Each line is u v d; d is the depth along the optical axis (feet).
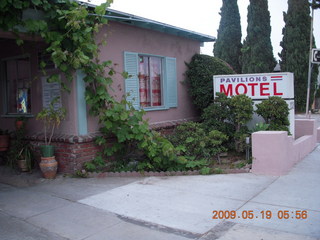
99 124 25.18
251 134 24.95
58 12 20.43
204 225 14.93
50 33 21.20
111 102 23.70
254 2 94.73
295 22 91.91
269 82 29.50
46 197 19.67
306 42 91.61
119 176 23.75
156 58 31.40
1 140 27.55
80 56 21.13
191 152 26.11
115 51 26.66
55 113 23.34
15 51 27.68
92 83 23.90
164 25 29.40
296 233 13.80
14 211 17.61
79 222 15.84
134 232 14.52
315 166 25.34
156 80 31.42
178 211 16.67
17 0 19.08
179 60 33.86
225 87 30.89
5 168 27.73
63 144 24.18
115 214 16.63
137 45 28.76
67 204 18.34
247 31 96.84
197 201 17.98
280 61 100.17
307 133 33.24
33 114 26.66
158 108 30.83
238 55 100.22
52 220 16.19
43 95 25.62
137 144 24.98
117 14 25.29
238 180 21.70
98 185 21.70
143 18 27.12
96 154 24.81
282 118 27.37
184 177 23.02
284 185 20.36
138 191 20.10
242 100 27.22
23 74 27.89
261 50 94.12
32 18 21.07
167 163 24.36
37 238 14.37
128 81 27.66
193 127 27.86
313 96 93.56
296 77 92.22
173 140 26.61
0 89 29.71
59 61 21.18
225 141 28.40
